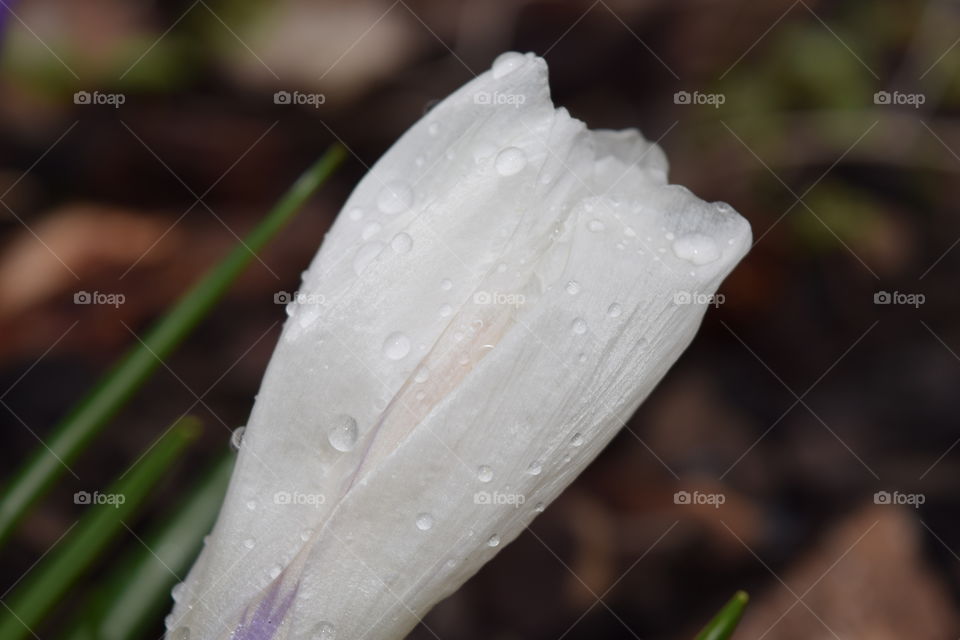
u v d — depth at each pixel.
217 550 0.12
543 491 0.12
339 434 0.12
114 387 0.15
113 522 0.14
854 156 0.30
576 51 0.32
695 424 0.25
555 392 0.12
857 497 0.23
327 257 0.13
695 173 0.30
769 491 0.23
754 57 0.32
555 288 0.12
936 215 0.30
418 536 0.12
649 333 0.12
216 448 0.22
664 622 0.21
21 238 0.27
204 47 0.33
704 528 0.22
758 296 0.28
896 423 0.25
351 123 0.31
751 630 0.20
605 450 0.24
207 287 0.15
